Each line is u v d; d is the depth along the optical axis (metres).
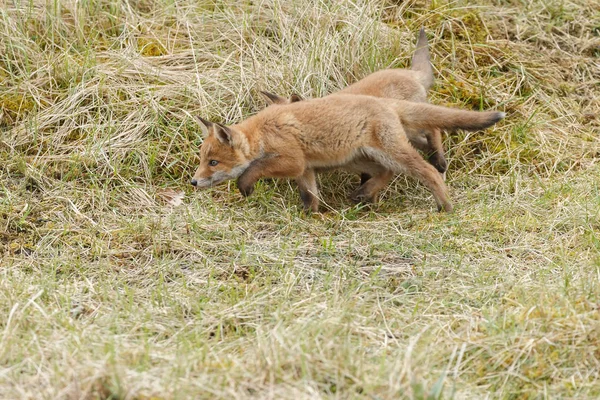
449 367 7.67
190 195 12.30
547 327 8.16
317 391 7.00
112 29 14.84
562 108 14.56
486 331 8.29
